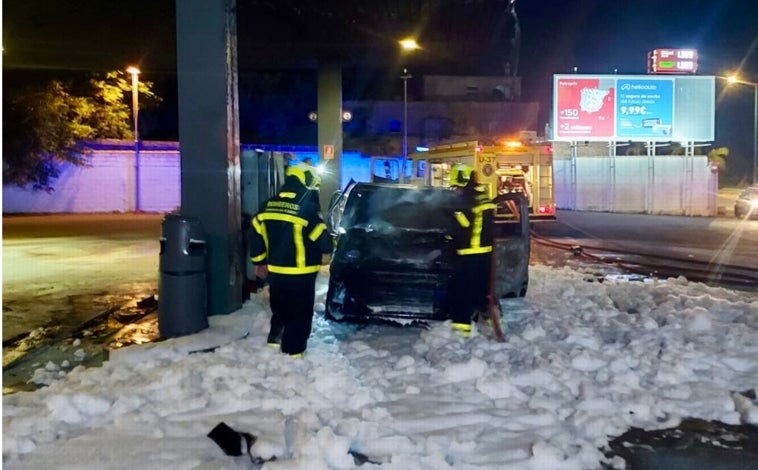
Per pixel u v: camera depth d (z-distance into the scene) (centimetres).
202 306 804
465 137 5088
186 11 877
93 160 3597
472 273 813
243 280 1005
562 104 4425
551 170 2391
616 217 3600
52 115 3234
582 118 4438
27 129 3222
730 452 517
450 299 855
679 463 499
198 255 798
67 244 1941
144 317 959
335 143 2122
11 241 2023
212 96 879
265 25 1670
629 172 4419
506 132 5338
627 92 4434
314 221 709
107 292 1155
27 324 910
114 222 2933
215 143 880
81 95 3509
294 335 706
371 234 913
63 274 1359
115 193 3641
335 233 924
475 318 872
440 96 5556
